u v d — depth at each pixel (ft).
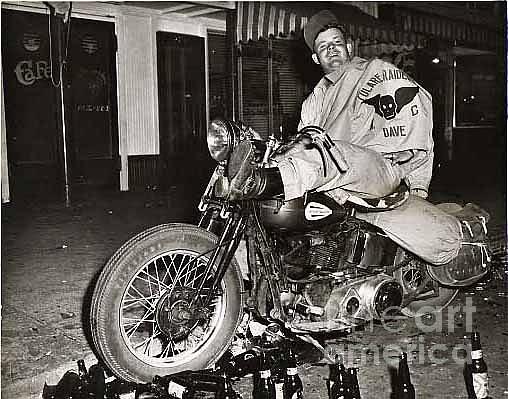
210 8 41.19
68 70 38.37
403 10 46.26
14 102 36.17
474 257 14.23
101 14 39.55
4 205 34.94
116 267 10.53
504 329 14.65
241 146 10.50
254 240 11.68
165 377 10.76
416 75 54.34
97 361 12.51
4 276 19.22
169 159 44.16
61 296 17.19
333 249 12.31
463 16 52.39
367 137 13.19
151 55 42.32
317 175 11.00
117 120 40.88
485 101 63.52
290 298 11.71
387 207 12.47
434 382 11.59
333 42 14.47
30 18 36.47
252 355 11.86
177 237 10.98
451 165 56.08
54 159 38.19
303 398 10.88
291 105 45.50
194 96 45.50
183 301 10.85
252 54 42.88
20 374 12.01
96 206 34.32
